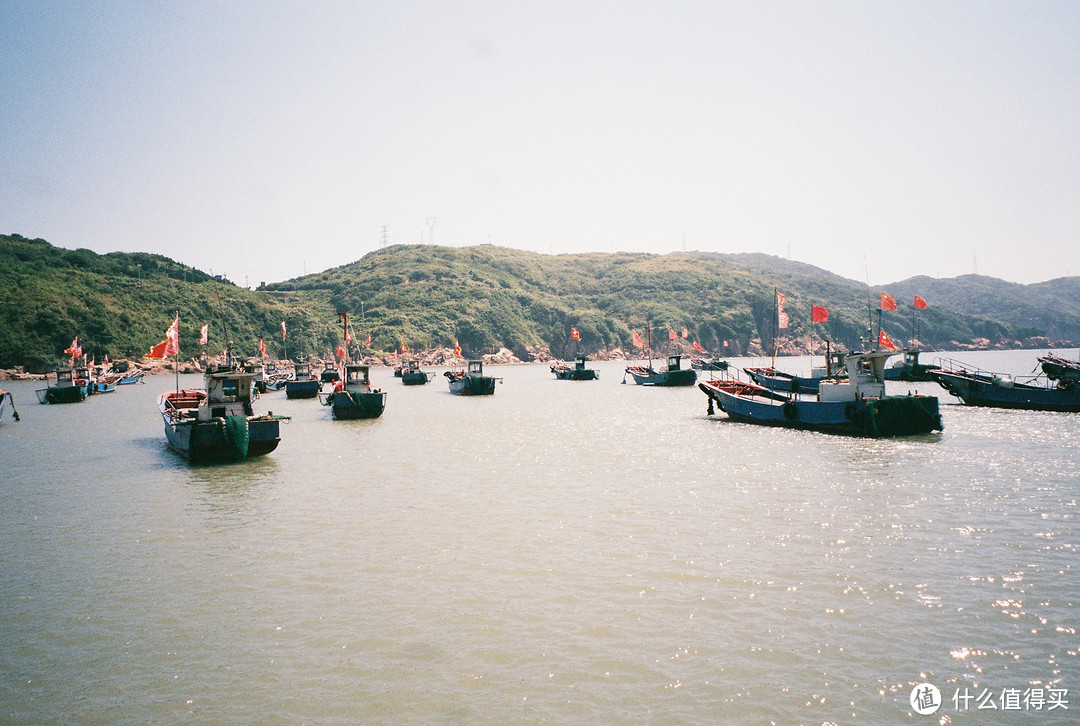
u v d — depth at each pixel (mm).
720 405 57688
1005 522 23656
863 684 13336
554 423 57656
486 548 21594
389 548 21781
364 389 65875
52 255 196125
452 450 42250
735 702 12781
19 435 53875
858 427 45469
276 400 88312
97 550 22203
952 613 16359
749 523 24000
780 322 64438
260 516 26141
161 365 166500
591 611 16734
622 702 12828
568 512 25938
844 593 17594
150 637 15797
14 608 17547
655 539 22281
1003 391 60094
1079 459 35125
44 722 12555
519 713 12531
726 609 16734
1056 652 14469
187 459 39125
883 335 64000
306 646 15203
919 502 26641
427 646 15094
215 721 12477
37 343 147750
